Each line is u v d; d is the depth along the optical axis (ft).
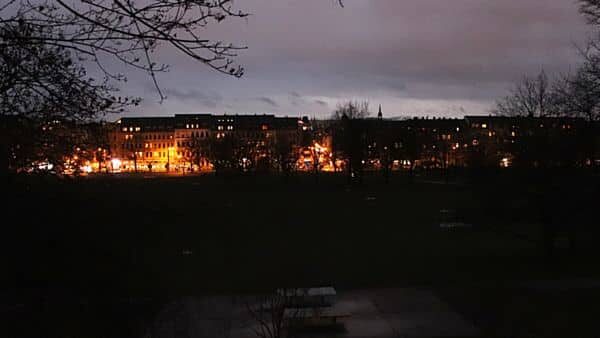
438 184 306.96
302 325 61.21
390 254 107.14
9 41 17.63
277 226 151.84
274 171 399.03
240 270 91.25
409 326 61.98
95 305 40.86
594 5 49.37
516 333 57.26
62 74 20.06
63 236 36.04
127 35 15.96
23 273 34.22
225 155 322.96
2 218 29.53
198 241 122.01
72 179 36.27
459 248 111.96
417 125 386.11
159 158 616.39
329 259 102.73
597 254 96.37
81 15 15.46
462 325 61.57
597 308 64.75
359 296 75.36
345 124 298.97
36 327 37.09
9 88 20.18
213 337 56.24
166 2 15.51
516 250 106.52
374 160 326.85
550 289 75.05
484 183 96.94
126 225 55.31
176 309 63.05
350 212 186.39
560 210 86.22
